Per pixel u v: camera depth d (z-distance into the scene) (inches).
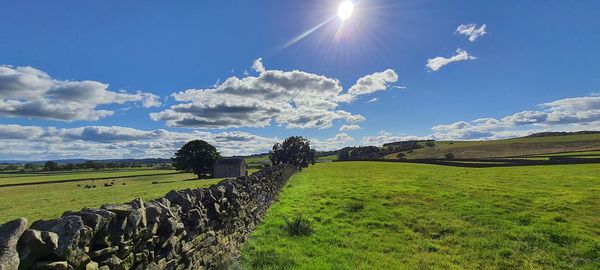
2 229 118.5
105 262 165.8
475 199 830.5
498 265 409.1
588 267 401.1
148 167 6565.0
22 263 118.9
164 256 232.7
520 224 587.5
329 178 1802.4
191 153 3823.8
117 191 1942.7
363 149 7007.9
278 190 1055.0
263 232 524.7
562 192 940.6
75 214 155.2
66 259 137.0
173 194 277.7
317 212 710.5
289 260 390.0
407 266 398.3
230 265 351.6
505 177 1501.0
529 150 4731.8
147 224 210.5
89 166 6461.6
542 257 433.1
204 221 310.0
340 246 468.1
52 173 5034.5
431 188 1083.9
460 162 2977.4
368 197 903.1
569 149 4431.6
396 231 555.8
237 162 3858.3
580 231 534.0
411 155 5772.6
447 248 466.9
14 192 2289.6
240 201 454.3
